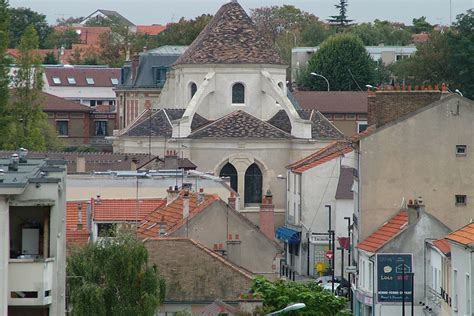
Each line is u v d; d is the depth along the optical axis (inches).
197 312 5979.3
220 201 6737.2
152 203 7775.6
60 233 3784.5
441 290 6565.0
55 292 3705.7
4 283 3528.5
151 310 5236.2
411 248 6983.3
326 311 5905.5
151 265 5644.7
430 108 7357.3
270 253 6678.2
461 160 7372.1
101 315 5152.6
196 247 6117.1
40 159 4320.9
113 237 5442.9
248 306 5797.2
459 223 7372.1
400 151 7372.1
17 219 3690.9
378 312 7003.0
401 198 7386.8
